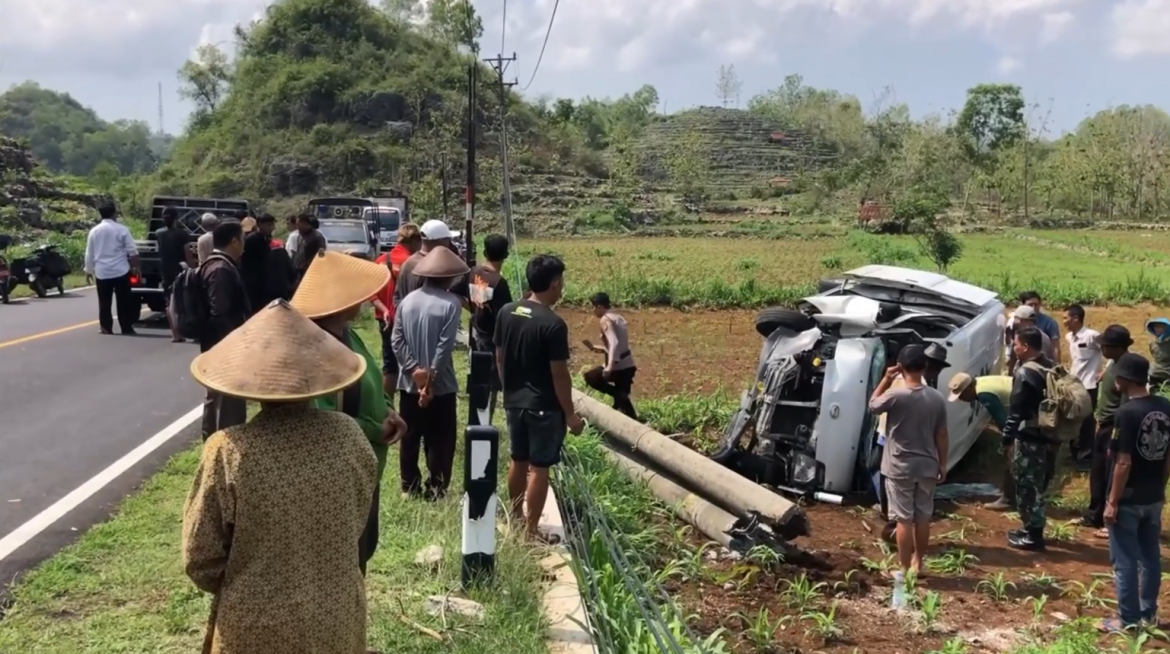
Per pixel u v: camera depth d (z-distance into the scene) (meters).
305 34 83.44
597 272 32.78
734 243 53.00
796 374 9.37
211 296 8.09
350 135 72.69
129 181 77.00
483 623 5.19
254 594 3.14
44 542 6.32
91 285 25.38
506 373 6.77
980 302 11.09
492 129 76.12
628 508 7.87
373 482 3.42
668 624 5.49
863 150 87.38
